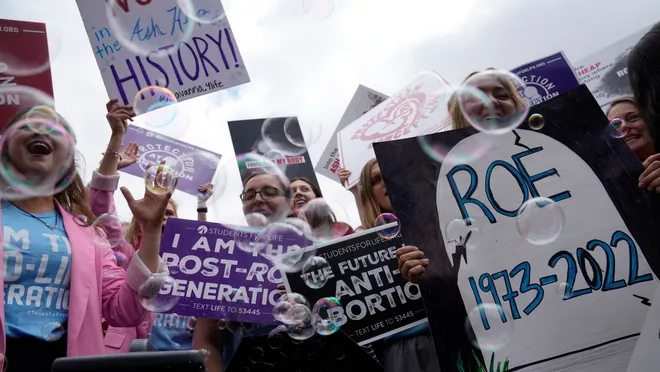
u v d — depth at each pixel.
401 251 2.47
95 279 2.31
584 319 2.29
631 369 2.07
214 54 3.59
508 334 2.33
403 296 2.70
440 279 2.44
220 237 2.88
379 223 3.02
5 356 1.96
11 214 2.23
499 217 2.50
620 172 2.43
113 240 2.71
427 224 2.52
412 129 3.70
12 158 2.25
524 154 2.56
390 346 2.68
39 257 2.16
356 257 2.77
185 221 2.89
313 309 2.63
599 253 2.35
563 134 2.55
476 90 2.99
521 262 2.41
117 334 2.87
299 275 2.74
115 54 3.57
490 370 2.29
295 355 2.25
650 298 2.27
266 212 3.07
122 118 3.17
